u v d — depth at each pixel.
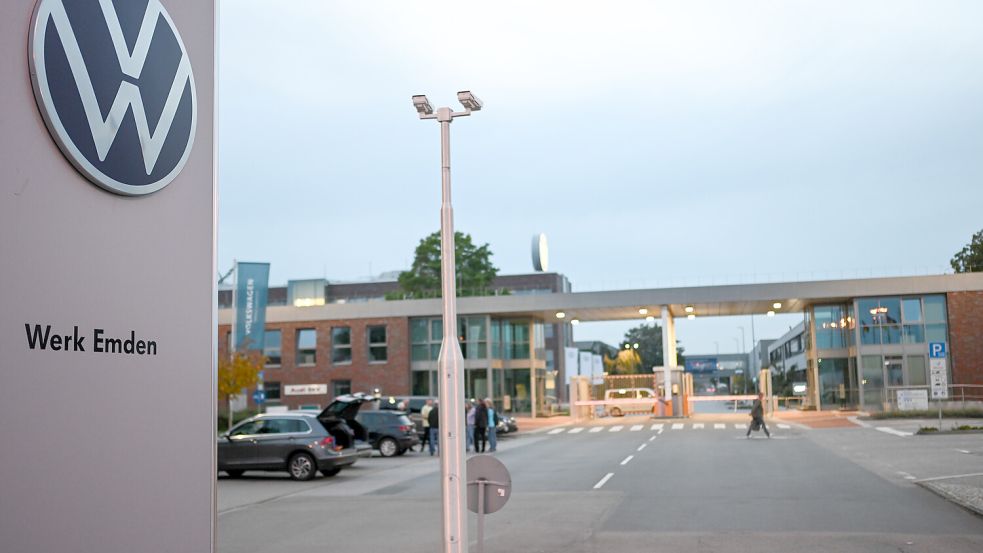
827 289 45.12
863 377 44.97
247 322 36.25
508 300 48.88
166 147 4.41
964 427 29.81
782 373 95.12
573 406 50.81
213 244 4.80
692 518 12.58
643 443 30.02
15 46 3.61
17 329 3.57
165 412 4.34
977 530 11.14
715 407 97.12
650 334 142.00
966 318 43.69
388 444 27.75
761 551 9.90
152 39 4.36
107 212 4.06
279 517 14.14
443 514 7.51
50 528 3.66
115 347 4.05
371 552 10.73
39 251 3.69
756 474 18.56
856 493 15.00
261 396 37.47
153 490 4.23
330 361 50.12
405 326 49.47
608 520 12.60
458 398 7.63
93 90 3.96
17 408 3.55
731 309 51.22
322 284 59.97
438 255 66.88
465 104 8.27
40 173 3.71
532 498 15.56
